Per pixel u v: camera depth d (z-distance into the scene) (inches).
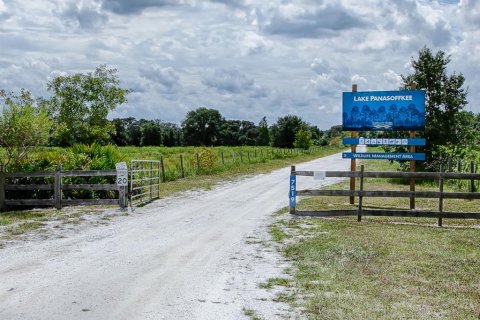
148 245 392.5
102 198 674.8
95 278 291.0
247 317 226.8
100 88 1317.7
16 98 812.0
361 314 228.1
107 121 1360.7
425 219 529.7
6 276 294.4
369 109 649.0
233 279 291.6
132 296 257.0
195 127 5251.0
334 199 696.4
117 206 628.7
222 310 236.4
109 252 365.4
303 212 544.4
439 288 271.1
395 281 284.5
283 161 1734.7
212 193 785.6
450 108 922.1
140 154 1851.6
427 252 360.2
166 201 685.9
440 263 327.9
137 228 473.1
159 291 266.5
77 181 653.3
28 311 232.1
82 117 1332.4
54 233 443.2
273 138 3789.4
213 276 298.2
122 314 229.3
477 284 280.4
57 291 264.2
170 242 405.1
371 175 518.6
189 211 589.3
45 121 681.0
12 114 658.8
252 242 404.8
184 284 280.5
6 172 601.3
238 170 1274.6
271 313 232.1
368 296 256.8
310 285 277.3
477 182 794.8
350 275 298.7
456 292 264.1
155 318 224.5
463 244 392.2
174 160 1518.2
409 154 629.9
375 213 511.8
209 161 1228.5
